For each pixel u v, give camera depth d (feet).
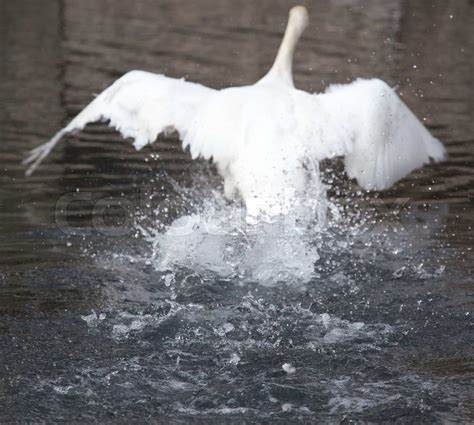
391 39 82.64
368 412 28.58
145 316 34.40
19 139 54.54
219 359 31.55
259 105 37.81
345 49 78.28
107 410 28.45
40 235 41.91
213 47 78.13
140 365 31.04
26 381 29.78
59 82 66.33
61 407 28.50
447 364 31.60
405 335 33.63
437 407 28.86
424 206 47.09
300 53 76.23
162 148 54.70
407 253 40.93
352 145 37.65
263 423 27.99
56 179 48.96
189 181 49.42
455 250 41.63
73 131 39.81
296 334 33.42
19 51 74.13
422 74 72.02
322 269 38.75
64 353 31.63
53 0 92.07
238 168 37.06
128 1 93.91
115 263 39.11
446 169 52.60
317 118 37.58
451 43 82.28
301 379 30.37
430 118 61.57
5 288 36.45
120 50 75.97
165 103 37.96
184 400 29.12
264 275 37.63
